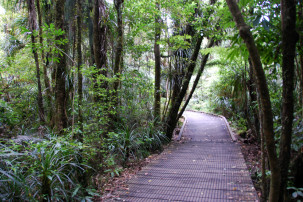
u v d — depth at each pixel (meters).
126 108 5.98
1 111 4.49
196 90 18.34
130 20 6.12
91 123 4.18
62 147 3.06
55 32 2.95
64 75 4.12
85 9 6.14
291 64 1.64
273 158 1.61
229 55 2.24
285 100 1.70
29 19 4.72
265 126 1.60
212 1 6.06
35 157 2.71
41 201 2.62
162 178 4.00
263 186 2.50
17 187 2.58
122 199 3.21
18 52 7.09
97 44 5.47
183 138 7.75
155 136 6.32
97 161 4.02
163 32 6.57
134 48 6.62
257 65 1.54
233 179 3.76
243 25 1.56
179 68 7.84
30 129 5.55
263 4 2.33
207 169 4.38
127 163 4.88
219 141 7.04
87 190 3.21
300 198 2.56
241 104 7.84
